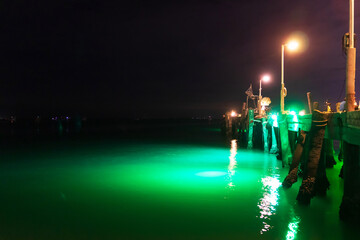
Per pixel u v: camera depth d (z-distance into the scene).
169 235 9.27
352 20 9.66
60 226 10.09
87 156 26.72
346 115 8.77
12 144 37.72
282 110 21.36
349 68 9.50
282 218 10.38
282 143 19.66
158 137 49.09
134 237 9.20
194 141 41.84
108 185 15.54
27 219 10.76
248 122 34.00
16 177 17.77
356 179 8.93
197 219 10.52
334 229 9.39
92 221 10.48
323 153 12.74
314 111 11.02
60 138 46.88
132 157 25.89
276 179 16.33
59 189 14.88
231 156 26.11
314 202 11.87
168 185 15.31
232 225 9.91
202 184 15.39
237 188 14.46
